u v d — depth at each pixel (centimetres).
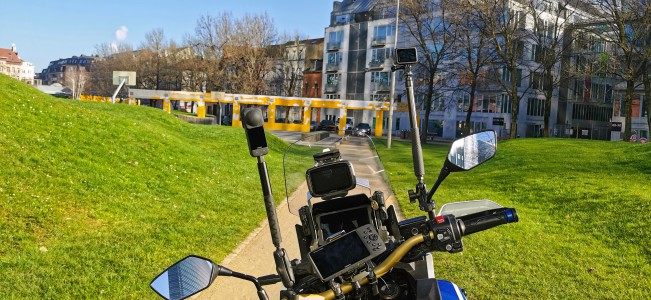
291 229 924
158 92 5953
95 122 1555
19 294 545
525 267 732
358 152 389
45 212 828
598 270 723
